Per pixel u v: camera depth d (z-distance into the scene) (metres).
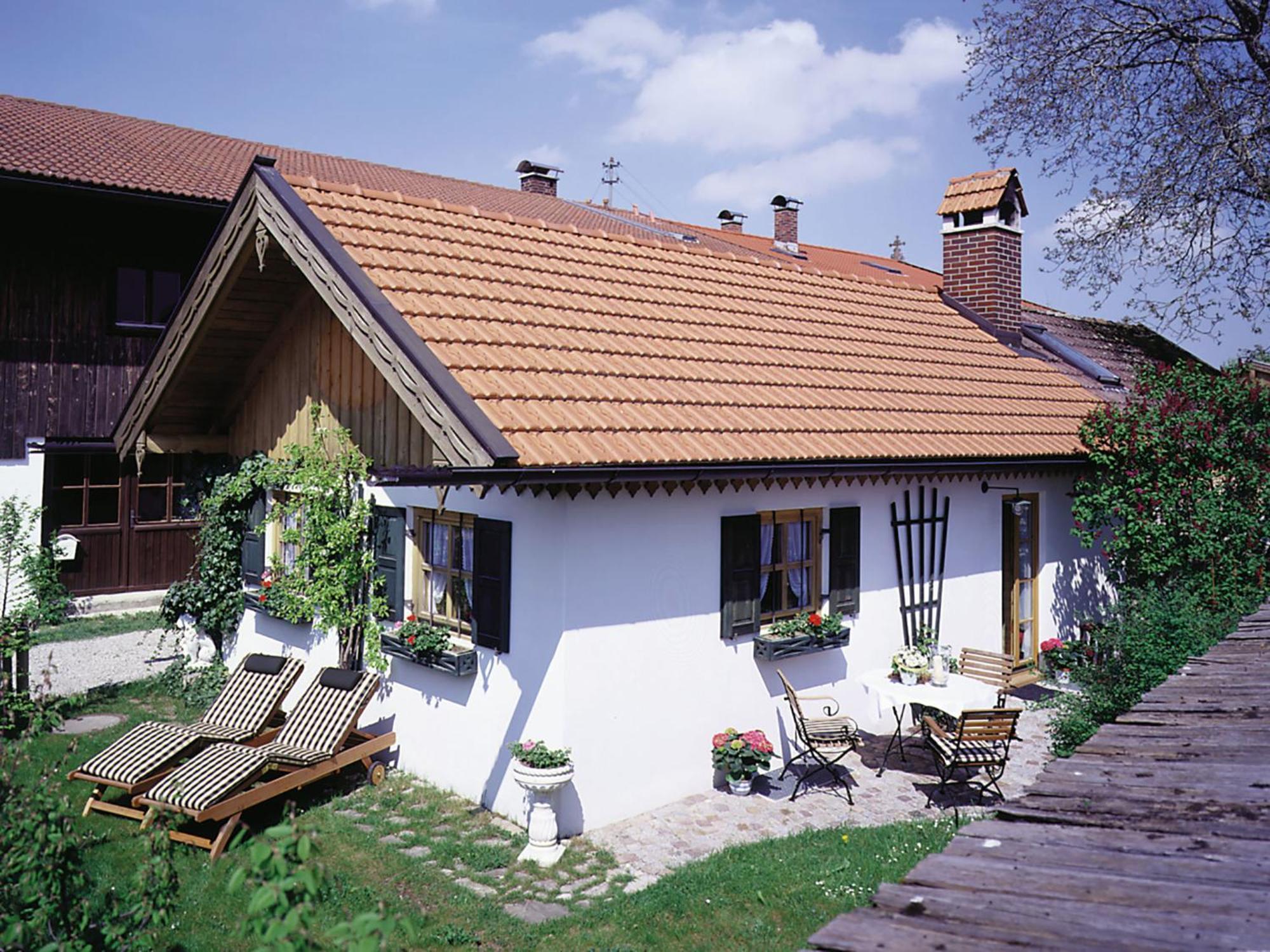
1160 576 11.93
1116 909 2.33
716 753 9.00
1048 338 16.77
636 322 10.70
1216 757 3.46
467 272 10.05
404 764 9.60
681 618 8.86
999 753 10.16
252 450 12.28
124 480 17.75
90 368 16.77
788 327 12.48
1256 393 12.27
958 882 2.55
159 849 5.24
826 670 10.26
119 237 16.94
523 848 7.79
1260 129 19.44
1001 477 12.33
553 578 7.99
